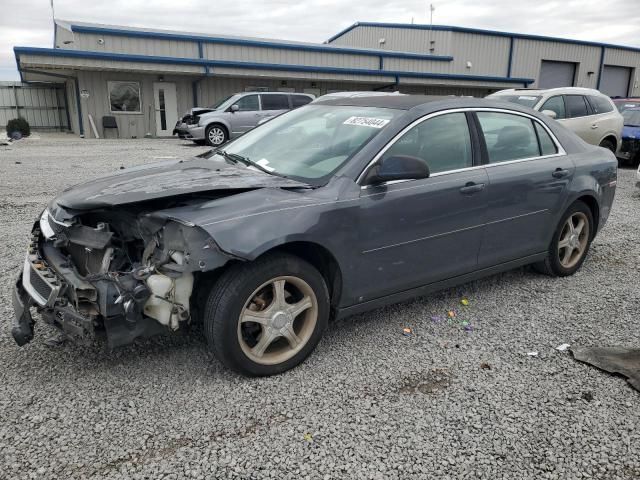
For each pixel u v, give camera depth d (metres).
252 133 4.75
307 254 3.56
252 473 2.57
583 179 5.00
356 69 26.67
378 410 3.08
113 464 2.61
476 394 3.26
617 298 4.77
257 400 3.14
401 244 3.76
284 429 2.89
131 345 3.72
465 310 4.46
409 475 2.59
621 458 2.74
